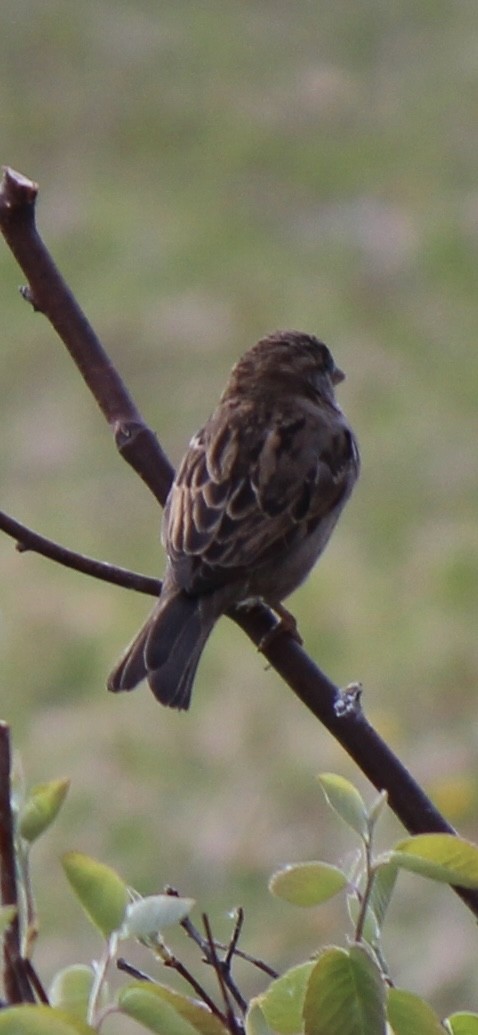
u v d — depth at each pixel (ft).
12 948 9.29
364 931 10.39
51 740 40.98
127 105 80.59
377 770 12.50
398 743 40.50
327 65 83.25
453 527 49.52
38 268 14.69
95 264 67.62
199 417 56.49
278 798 38.27
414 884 33.88
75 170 75.77
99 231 69.97
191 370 59.21
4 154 77.41
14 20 88.53
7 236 14.65
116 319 63.00
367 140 76.18
